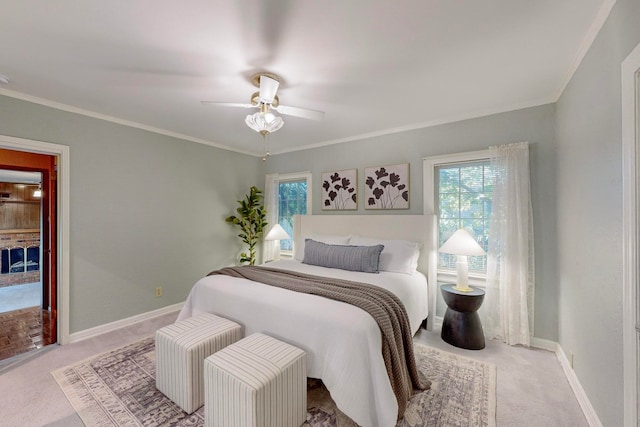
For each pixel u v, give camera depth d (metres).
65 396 1.91
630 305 1.24
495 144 2.84
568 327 2.20
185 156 3.78
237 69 2.03
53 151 2.64
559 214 2.45
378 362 1.60
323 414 1.78
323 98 2.56
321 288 2.16
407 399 1.79
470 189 3.08
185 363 1.75
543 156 2.61
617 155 1.38
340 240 3.54
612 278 1.45
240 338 2.08
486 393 1.95
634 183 1.22
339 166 3.99
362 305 1.82
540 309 2.64
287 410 1.56
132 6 1.40
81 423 1.67
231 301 2.21
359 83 2.26
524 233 2.62
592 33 1.60
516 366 2.30
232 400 1.45
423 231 3.18
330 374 1.65
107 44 1.73
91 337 2.85
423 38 1.68
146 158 3.34
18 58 1.89
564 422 1.70
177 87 2.32
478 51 1.82
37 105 2.54
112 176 3.04
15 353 2.52
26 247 5.82
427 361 2.38
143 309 3.32
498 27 1.58
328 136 3.83
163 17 1.49
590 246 1.73
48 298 3.67
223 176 4.29
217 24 1.55
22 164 3.37
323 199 4.15
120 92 2.41
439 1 1.38
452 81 2.23
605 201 1.52
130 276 3.20
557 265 2.52
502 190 2.73
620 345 1.36
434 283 3.14
